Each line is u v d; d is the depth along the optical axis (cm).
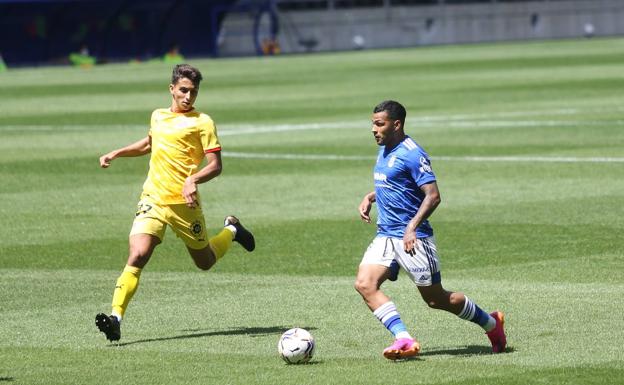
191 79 2728
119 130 7644
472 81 11131
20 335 2741
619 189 4825
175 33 19425
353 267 3503
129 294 2661
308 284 3281
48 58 18925
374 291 2444
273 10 19962
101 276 3434
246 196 4872
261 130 7406
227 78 12650
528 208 4422
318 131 7275
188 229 2761
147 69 15612
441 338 2669
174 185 2728
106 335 2567
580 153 5959
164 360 2486
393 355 2395
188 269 3519
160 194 2733
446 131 7088
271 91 10662
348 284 3272
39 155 6334
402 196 2436
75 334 2745
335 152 6231
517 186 4966
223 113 8575
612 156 5819
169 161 2722
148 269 3525
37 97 10650
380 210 2480
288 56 18750
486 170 5450
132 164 5941
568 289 3147
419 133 7006
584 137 6631
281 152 6266
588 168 5431
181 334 2738
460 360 2447
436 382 2262
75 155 6319
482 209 4428
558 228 4022
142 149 2900
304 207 4578
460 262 3528
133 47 19250
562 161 5675
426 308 2975
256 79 12375
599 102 8719
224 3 19612
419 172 2411
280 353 2438
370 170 5559
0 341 2684
